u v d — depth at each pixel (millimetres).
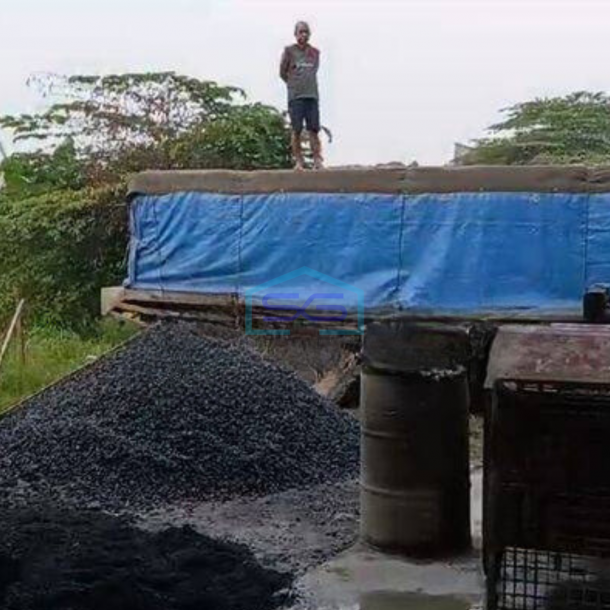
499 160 16781
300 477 7047
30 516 5750
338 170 8664
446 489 5508
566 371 4047
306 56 11547
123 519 6027
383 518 5559
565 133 16844
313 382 9805
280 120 16703
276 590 4977
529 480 4156
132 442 6965
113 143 16734
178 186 9172
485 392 4309
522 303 8281
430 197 8445
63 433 7148
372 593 4977
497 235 8328
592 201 8148
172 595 4738
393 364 5445
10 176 17375
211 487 6734
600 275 8141
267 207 8875
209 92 17141
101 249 15727
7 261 15953
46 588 4668
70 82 17516
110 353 8422
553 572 4316
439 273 8445
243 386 7598
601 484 4074
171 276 9250
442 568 5355
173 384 7422
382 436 5523
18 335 12234
